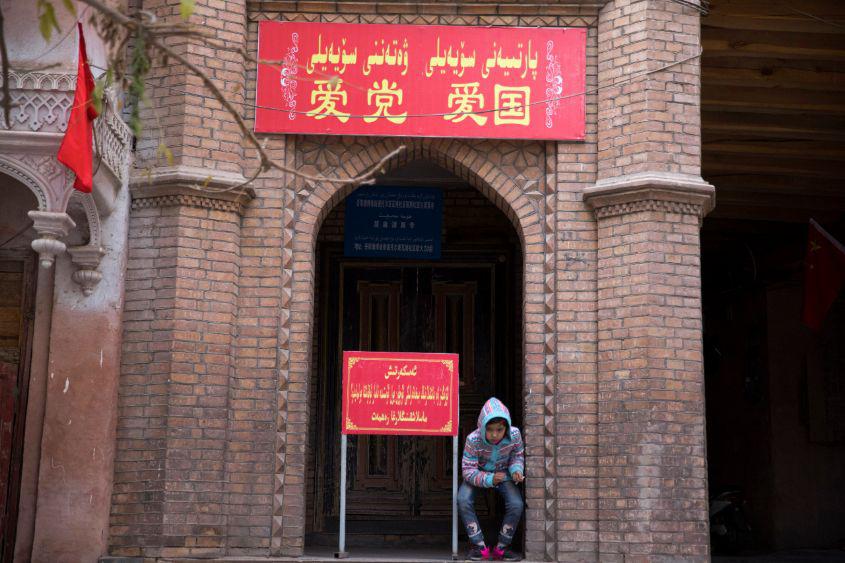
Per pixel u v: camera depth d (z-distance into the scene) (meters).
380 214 10.66
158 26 4.57
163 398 7.96
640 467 7.84
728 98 10.62
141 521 7.84
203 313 8.13
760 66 10.34
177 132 8.23
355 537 10.20
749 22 9.56
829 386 13.02
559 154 8.50
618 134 8.35
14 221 8.25
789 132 11.14
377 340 10.91
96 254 8.00
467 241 10.95
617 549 7.83
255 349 8.29
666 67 8.34
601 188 8.23
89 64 6.98
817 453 12.97
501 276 10.98
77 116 6.54
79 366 7.97
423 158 9.03
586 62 8.60
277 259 8.41
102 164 7.54
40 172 7.03
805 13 9.40
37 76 7.11
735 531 12.16
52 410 7.91
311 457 10.53
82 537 7.74
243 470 8.10
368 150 8.66
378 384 8.01
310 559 7.82
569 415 8.16
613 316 8.15
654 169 8.17
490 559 8.11
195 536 7.84
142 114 8.34
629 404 7.96
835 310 13.15
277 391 8.23
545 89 8.55
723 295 14.66
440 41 8.62
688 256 8.16
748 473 13.66
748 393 13.73
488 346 10.88
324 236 10.98
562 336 8.27
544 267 8.42
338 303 10.94
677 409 7.93
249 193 8.36
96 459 7.84
